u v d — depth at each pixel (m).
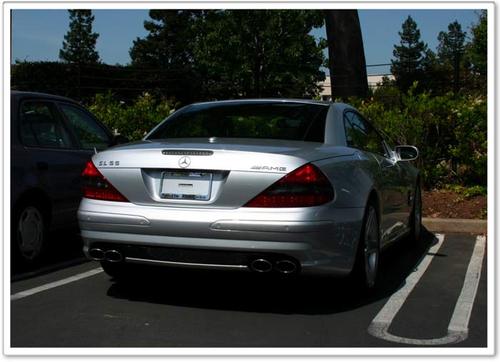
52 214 6.03
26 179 5.66
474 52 21.06
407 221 6.86
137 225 4.30
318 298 4.90
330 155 4.51
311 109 5.17
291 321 4.32
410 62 60.09
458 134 9.44
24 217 5.70
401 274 5.86
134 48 58.03
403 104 10.70
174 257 4.28
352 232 4.46
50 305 4.65
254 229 4.06
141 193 4.38
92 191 4.56
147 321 4.29
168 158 4.32
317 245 4.13
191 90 44.47
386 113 10.02
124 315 4.41
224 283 5.31
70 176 6.27
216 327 4.17
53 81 41.56
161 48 56.84
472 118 9.37
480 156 9.31
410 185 6.80
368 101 11.16
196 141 4.56
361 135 5.63
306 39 34.19
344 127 5.18
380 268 6.09
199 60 35.00
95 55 64.81
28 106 6.05
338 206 4.32
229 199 4.16
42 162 5.88
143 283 5.32
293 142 4.62
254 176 4.13
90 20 64.75
